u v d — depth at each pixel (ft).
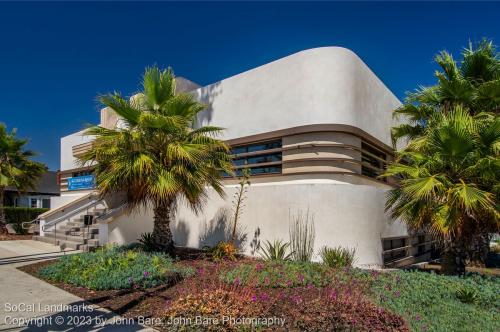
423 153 29.48
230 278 23.41
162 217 33.40
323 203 32.63
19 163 64.85
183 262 30.81
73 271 25.55
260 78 38.91
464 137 24.86
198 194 32.86
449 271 27.99
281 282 23.03
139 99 33.68
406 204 27.37
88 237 42.75
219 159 34.14
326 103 34.24
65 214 53.83
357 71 36.50
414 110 34.19
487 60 32.12
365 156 39.52
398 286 23.35
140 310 18.89
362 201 34.01
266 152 37.76
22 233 64.44
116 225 40.63
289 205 33.78
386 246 38.52
